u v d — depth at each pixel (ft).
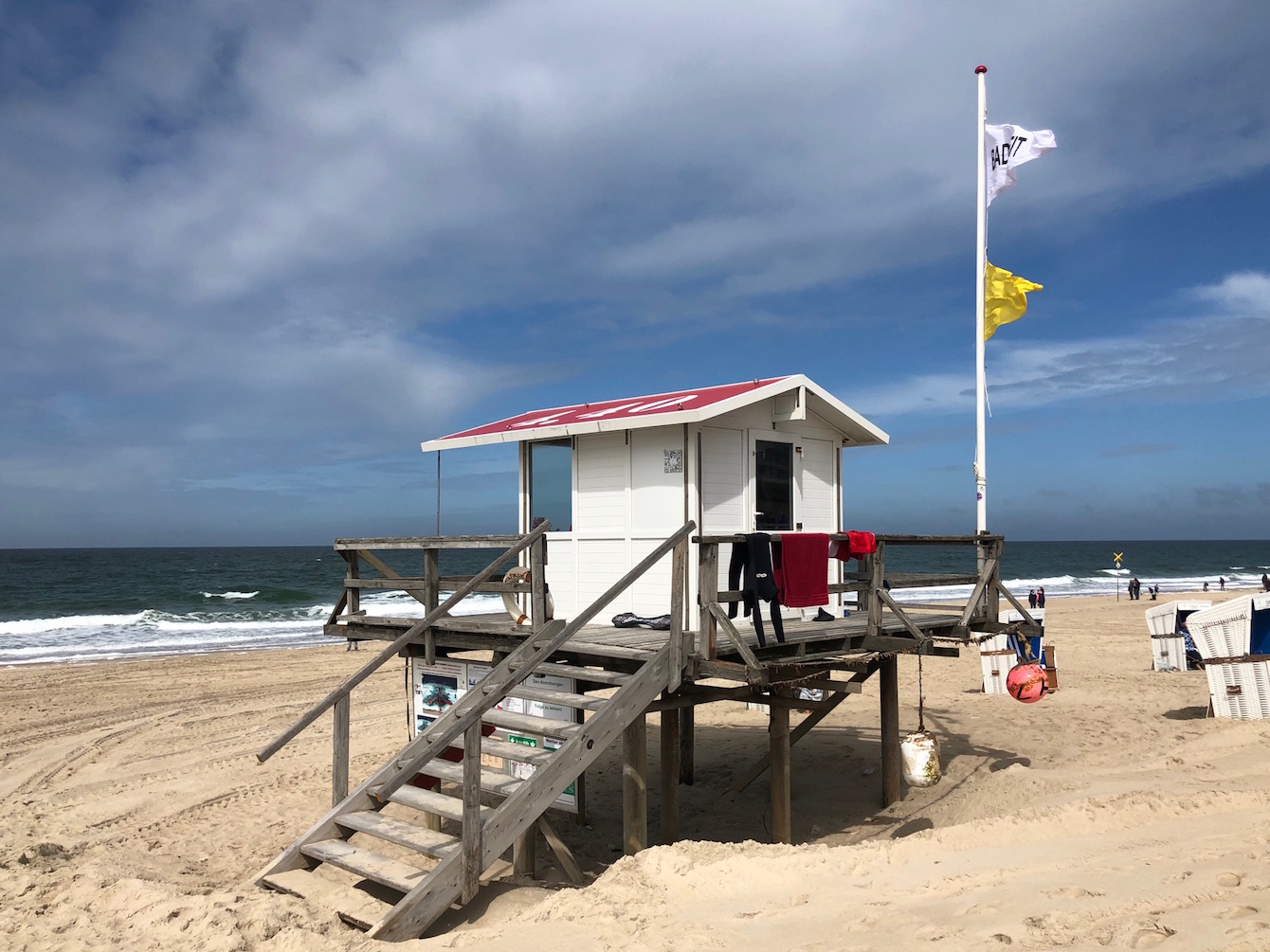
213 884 23.08
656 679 21.18
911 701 46.93
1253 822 17.89
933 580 28.07
